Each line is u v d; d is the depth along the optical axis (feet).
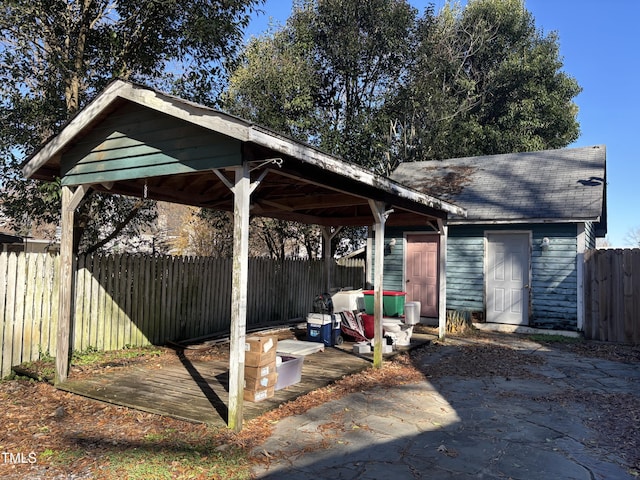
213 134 14.44
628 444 13.53
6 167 25.07
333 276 44.86
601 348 28.94
